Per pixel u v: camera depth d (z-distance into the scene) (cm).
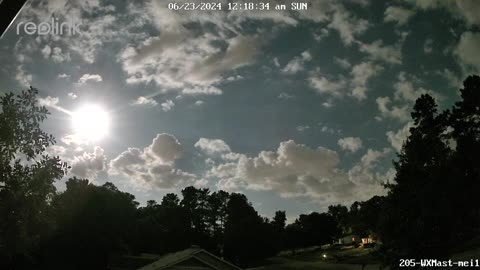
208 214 13838
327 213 14338
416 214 3753
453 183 3506
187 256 3381
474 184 3478
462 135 3681
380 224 4034
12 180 1377
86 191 6850
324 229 13875
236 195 12581
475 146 3519
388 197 4038
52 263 5891
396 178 3984
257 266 9900
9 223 1377
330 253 10519
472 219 3519
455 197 3484
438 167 3672
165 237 11550
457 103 3775
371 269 6116
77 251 6238
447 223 3556
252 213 12375
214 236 12875
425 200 3606
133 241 10169
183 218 12212
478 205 3488
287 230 13875
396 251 3784
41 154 1447
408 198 3772
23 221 1403
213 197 14075
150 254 10538
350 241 13000
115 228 8306
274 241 11525
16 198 1379
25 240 1439
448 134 3834
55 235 5878
